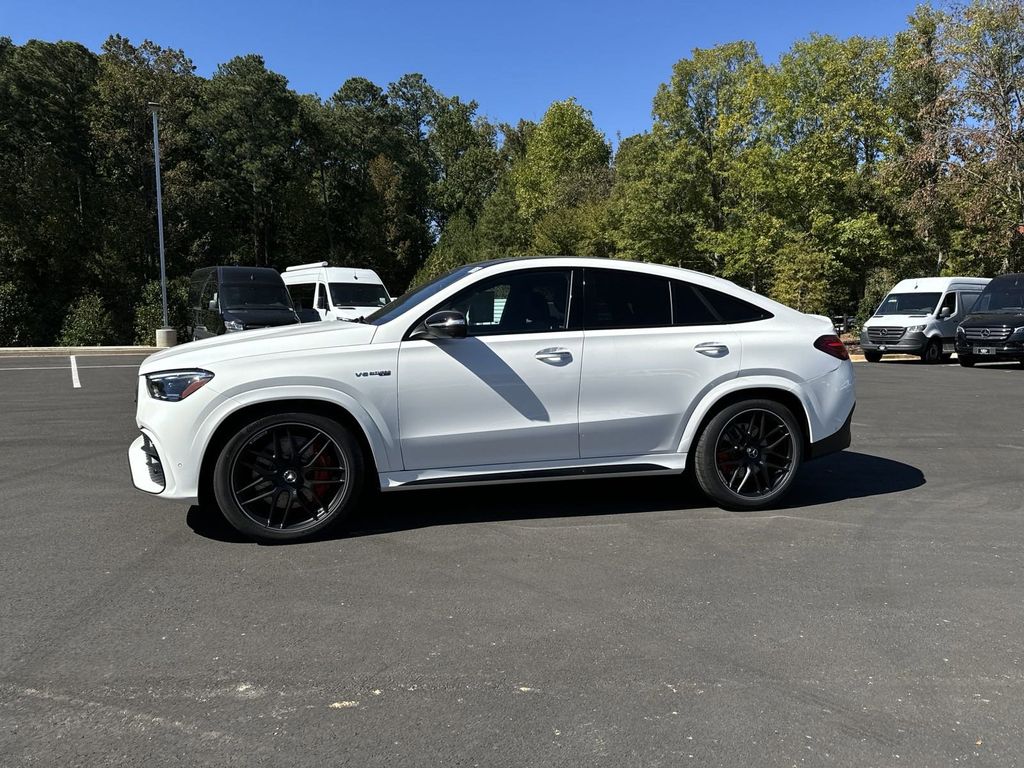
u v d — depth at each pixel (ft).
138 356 69.67
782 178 90.74
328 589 12.12
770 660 9.80
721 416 16.28
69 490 18.29
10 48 136.15
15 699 8.73
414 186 241.35
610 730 8.19
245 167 170.71
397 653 9.95
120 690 8.95
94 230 135.03
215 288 64.80
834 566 13.28
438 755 7.73
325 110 206.39
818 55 102.89
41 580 12.39
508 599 11.76
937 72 76.89
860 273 105.60
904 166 83.10
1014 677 9.37
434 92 269.64
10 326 112.16
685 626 10.81
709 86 103.86
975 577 12.76
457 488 18.71
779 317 16.97
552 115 180.14
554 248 139.74
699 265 109.70
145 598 11.69
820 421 16.88
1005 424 28.58
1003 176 74.02
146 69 143.54
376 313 16.81
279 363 14.01
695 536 14.96
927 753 7.78
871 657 9.89
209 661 9.68
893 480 19.66
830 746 7.90
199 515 16.20
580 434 15.56
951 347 64.90
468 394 14.87
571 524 15.72
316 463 14.51
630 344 15.72
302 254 205.36
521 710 8.59
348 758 7.66
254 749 7.81
